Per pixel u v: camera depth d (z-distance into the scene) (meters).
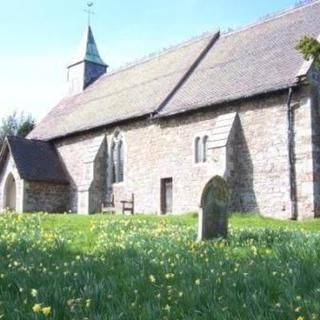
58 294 5.07
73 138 34.06
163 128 27.41
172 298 5.24
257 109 23.12
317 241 8.59
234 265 7.00
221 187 11.53
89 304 4.79
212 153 23.77
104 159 31.27
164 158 27.06
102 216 19.14
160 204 26.89
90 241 11.92
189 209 25.16
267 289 5.38
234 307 4.65
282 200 21.73
